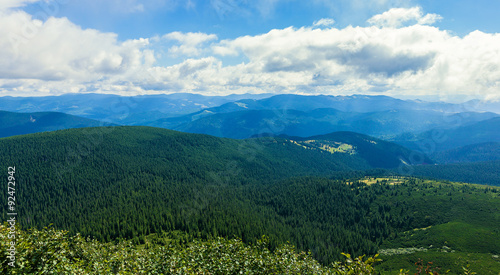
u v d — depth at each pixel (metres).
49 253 28.16
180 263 36.22
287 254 39.78
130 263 39.94
